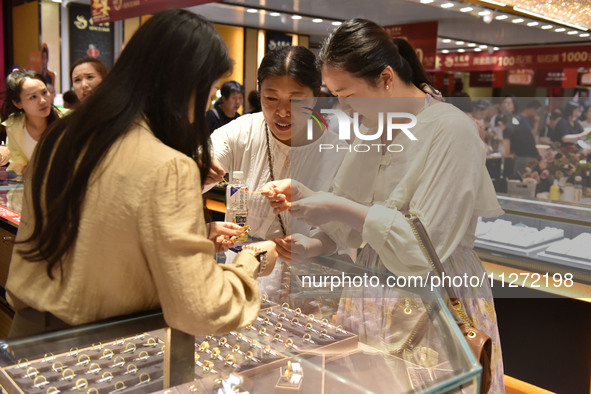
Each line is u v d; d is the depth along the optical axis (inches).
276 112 82.3
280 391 41.3
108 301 44.7
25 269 46.6
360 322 50.9
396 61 55.8
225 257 65.2
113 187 40.7
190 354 45.5
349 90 55.6
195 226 40.8
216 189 147.9
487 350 53.9
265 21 378.6
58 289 44.4
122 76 43.5
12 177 139.3
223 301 40.9
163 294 40.4
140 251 42.0
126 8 182.7
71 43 365.4
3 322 110.6
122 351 44.8
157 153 40.9
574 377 110.2
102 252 42.1
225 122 234.8
